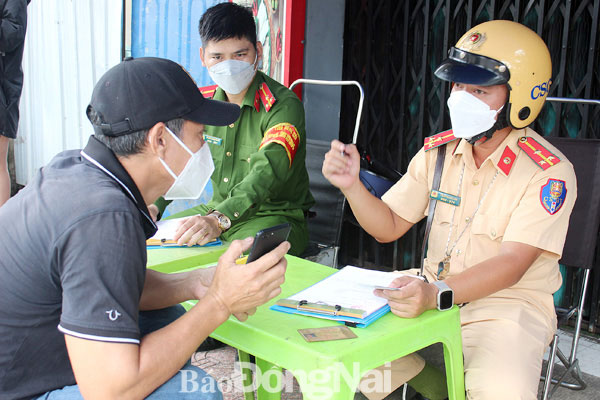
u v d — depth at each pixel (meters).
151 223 1.35
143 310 1.62
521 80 1.78
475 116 1.81
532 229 1.77
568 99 2.34
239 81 2.62
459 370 1.58
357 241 4.00
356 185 1.98
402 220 2.16
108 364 1.11
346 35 3.70
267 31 3.99
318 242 3.04
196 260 2.00
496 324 1.80
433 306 1.50
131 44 4.93
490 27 1.84
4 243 1.20
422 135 3.47
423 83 3.41
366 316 1.40
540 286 1.91
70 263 1.12
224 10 2.56
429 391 2.00
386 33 3.56
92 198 1.17
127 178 1.29
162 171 1.35
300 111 2.74
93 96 1.31
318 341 1.29
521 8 3.04
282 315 1.46
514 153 1.91
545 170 1.84
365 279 1.66
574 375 2.43
